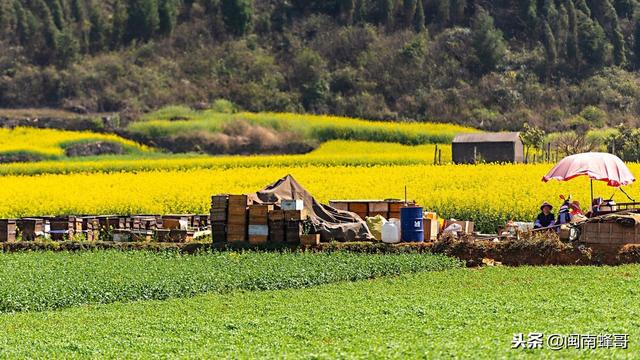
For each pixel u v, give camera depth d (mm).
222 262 78500
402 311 56281
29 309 62688
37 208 125625
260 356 45250
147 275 71188
